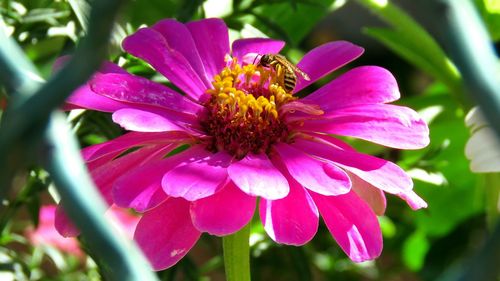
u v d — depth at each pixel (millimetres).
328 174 153
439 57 280
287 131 175
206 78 186
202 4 227
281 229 150
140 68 215
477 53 66
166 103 173
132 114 154
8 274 234
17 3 224
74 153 75
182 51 187
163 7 266
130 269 75
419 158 261
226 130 173
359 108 172
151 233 153
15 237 258
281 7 271
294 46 247
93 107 163
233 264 160
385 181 153
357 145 251
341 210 161
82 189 75
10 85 81
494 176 255
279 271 272
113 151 157
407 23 277
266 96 184
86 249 181
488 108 66
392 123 166
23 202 222
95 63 71
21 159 74
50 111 73
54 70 160
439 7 65
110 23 68
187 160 160
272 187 146
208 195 143
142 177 151
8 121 73
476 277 65
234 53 197
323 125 173
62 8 227
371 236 158
